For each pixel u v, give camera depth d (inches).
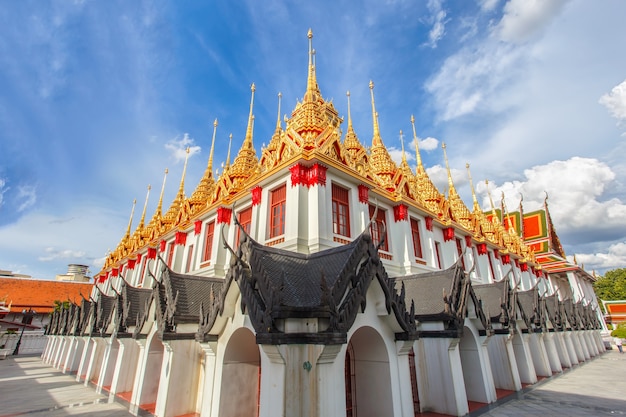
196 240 956.0
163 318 544.7
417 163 1197.7
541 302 1007.0
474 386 621.3
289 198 646.5
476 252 1211.9
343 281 371.9
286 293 372.5
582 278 2351.1
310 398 324.5
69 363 1235.2
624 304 2439.7
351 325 351.6
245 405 458.0
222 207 855.1
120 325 745.6
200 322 477.1
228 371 452.4
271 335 325.7
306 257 481.4
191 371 541.3
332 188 695.1
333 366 342.3
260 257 407.5
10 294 2413.9
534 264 1711.4
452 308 552.7
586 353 1368.1
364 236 414.3
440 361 553.9
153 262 1283.2
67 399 735.7
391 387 402.0
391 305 411.2
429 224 943.0
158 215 1550.2
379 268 411.5
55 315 1680.6
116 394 714.8
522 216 2384.4
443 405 536.7
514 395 684.7
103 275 1989.4
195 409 532.1
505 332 737.6
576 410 585.6
